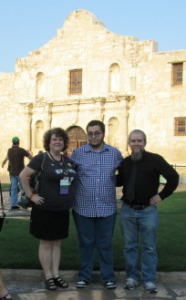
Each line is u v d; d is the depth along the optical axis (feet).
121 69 96.37
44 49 107.96
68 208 22.86
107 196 23.24
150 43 93.04
